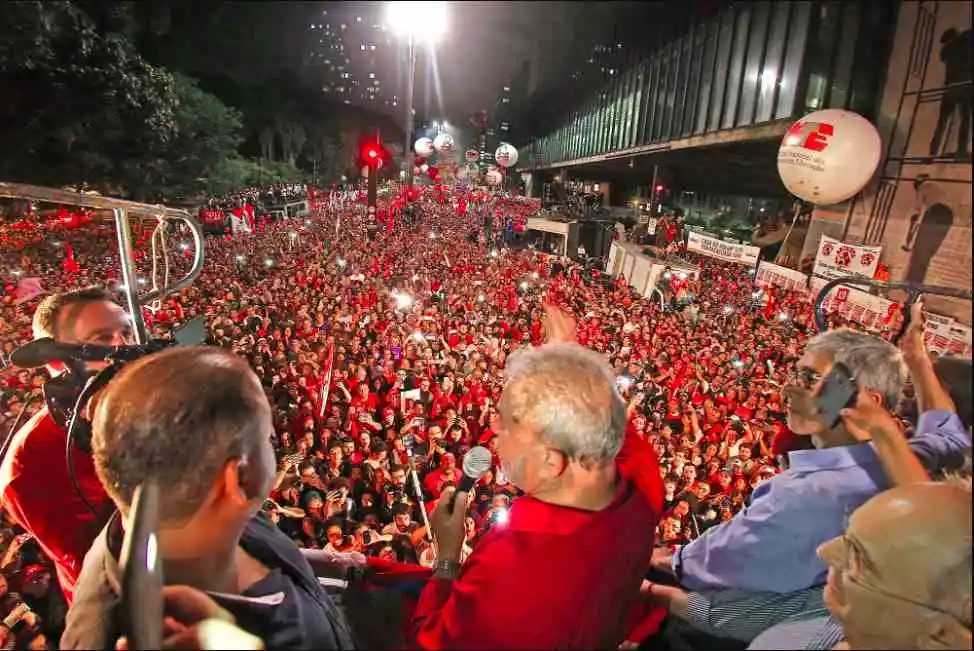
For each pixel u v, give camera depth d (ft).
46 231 59.77
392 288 57.41
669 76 52.37
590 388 4.19
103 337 6.14
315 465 22.27
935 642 3.03
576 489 4.33
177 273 51.24
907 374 5.28
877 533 3.14
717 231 69.15
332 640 4.43
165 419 3.27
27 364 5.47
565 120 119.55
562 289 55.36
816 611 4.80
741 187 73.15
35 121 65.46
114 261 55.52
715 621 5.23
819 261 26.81
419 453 24.38
